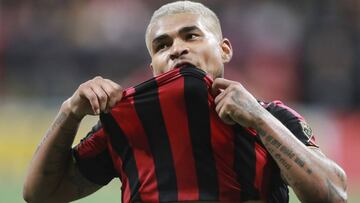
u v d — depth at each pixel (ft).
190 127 25.00
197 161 24.99
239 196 25.14
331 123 102.63
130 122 25.48
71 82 117.70
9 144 96.12
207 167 24.97
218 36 27.37
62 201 29.01
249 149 25.32
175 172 24.99
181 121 25.05
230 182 25.09
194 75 25.03
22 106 102.89
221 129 25.05
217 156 25.05
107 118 25.91
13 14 124.57
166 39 26.55
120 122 25.63
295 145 24.95
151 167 25.26
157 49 26.86
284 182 26.37
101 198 72.69
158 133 25.22
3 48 119.75
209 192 24.91
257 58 119.85
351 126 101.91
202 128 25.00
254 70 118.93
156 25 26.86
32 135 96.89
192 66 25.81
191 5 27.27
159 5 128.57
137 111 25.32
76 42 122.52
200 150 25.03
